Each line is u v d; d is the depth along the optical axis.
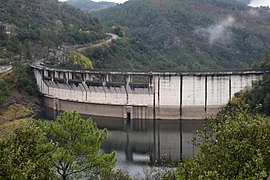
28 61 183.38
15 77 156.75
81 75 157.00
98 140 49.56
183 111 136.50
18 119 125.25
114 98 143.62
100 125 134.12
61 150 45.75
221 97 135.62
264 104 114.38
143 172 80.00
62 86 155.88
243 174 28.64
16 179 29.06
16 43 186.12
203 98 135.62
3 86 137.38
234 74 134.38
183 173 33.81
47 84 160.88
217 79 134.62
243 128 31.12
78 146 47.78
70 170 48.00
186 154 99.19
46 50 199.25
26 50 185.62
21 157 30.91
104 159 49.31
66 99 154.25
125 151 102.62
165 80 136.25
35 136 33.88
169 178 38.69
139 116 140.12
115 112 144.12
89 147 48.03
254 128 30.66
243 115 32.50
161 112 138.00
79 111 151.88
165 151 102.50
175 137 118.69
